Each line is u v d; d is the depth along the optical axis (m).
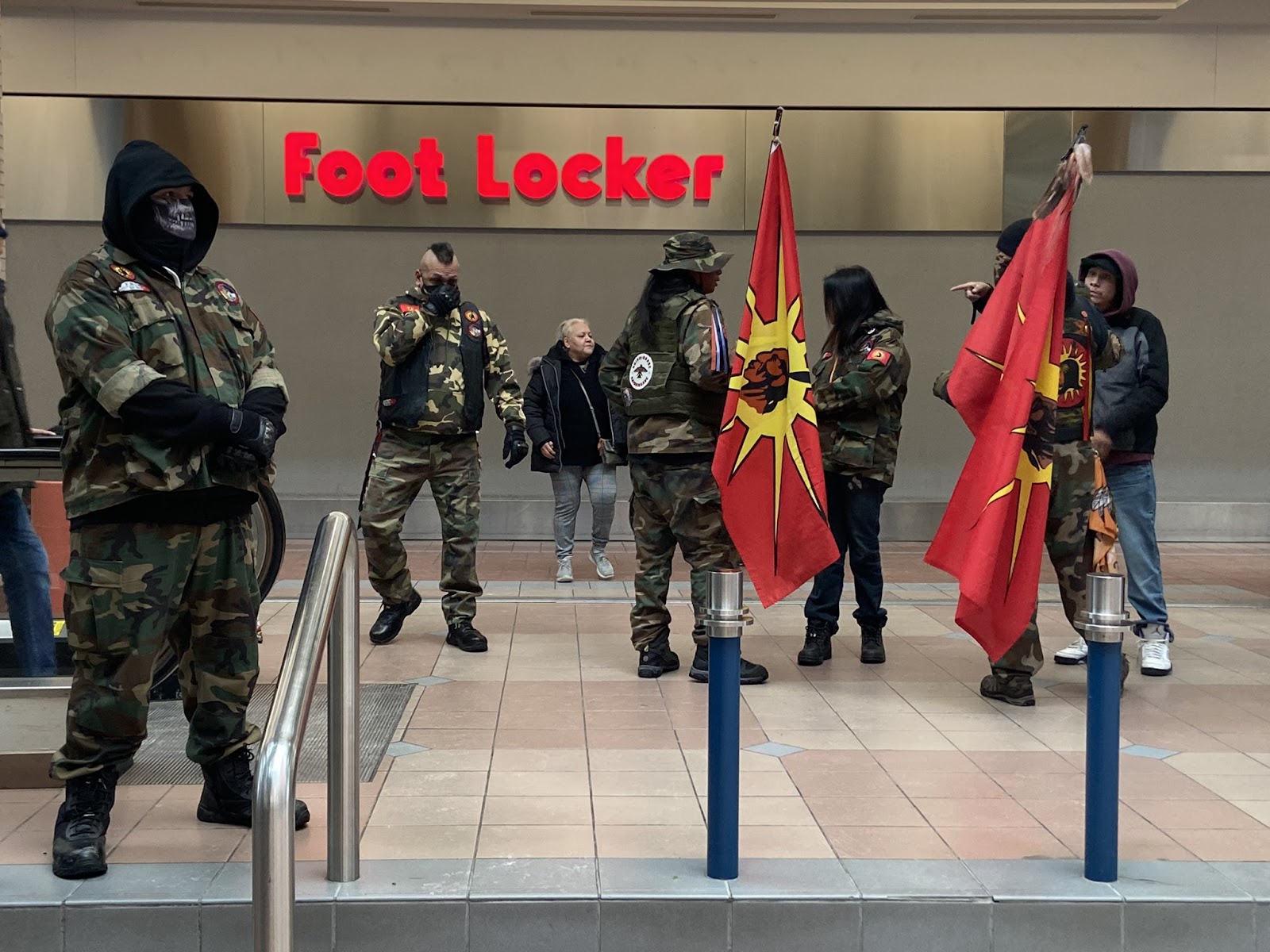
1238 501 11.26
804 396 5.08
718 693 3.19
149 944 3.03
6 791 3.95
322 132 10.67
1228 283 11.09
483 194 10.80
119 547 3.28
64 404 3.34
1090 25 10.52
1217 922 3.10
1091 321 5.30
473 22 10.46
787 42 10.53
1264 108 10.66
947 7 10.14
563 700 5.21
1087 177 4.50
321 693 5.28
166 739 4.57
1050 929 3.09
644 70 10.55
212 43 10.41
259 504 5.43
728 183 10.82
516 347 11.05
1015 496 4.50
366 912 3.04
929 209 10.84
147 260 3.38
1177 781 4.16
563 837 3.53
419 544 10.80
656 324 5.41
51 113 10.45
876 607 6.00
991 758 4.39
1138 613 5.88
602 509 8.80
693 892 3.10
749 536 5.09
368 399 11.06
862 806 3.85
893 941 3.09
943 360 11.11
